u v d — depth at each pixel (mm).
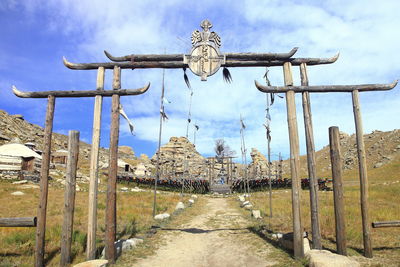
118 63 7531
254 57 7641
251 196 26125
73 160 6789
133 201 19031
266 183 34000
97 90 7273
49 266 6363
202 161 58781
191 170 53094
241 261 6875
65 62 7496
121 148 93125
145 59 7668
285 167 60125
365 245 6734
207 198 29234
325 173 55656
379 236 8508
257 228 10320
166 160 57375
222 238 9281
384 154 56438
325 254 5902
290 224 10586
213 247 8250
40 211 6516
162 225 11266
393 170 43750
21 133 59031
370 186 26875
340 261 5395
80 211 13594
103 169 44031
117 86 7367
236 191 36500
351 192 21875
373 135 73312
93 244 6660
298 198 6980
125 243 7719
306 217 11773
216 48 7703
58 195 20531
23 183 26078
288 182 33188
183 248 8133
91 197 6805
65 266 6332
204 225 11633
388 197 18484
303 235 7117
